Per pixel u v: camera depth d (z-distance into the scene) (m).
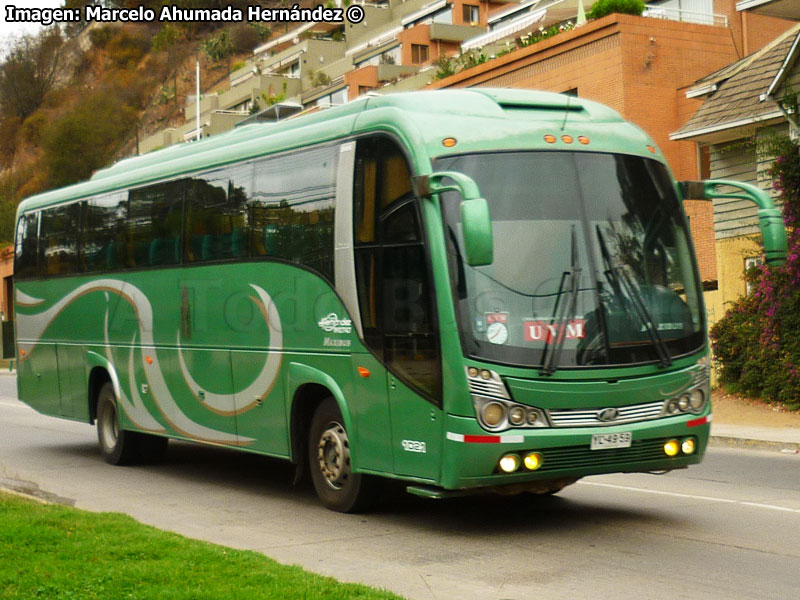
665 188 9.46
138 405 13.76
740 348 21.91
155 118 102.81
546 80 31.45
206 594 6.20
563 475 8.62
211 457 15.44
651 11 32.62
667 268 9.20
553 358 8.51
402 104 9.50
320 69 92.56
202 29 118.38
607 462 8.73
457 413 8.48
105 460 14.75
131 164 14.60
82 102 92.75
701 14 31.41
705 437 9.17
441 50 75.94
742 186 9.23
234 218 11.68
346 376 9.84
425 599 6.97
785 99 21.06
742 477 12.91
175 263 12.80
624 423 8.73
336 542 8.96
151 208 13.41
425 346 8.81
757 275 21.42
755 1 23.31
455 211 8.75
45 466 14.62
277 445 10.95
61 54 111.50
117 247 14.17
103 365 14.52
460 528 9.48
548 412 8.52
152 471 14.01
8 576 6.67
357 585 6.62
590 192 9.08
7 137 105.25
